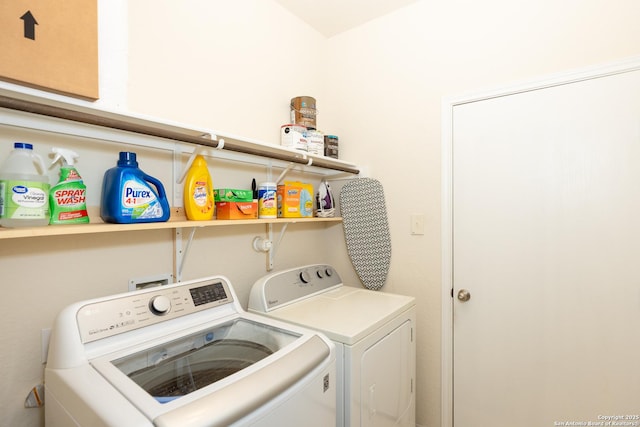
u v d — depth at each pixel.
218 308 1.25
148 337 1.01
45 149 1.02
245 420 0.75
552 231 1.54
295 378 0.88
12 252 0.96
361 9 1.99
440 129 1.84
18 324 0.97
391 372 1.46
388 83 2.04
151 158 1.30
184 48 1.43
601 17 1.42
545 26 1.55
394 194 2.01
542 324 1.56
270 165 1.84
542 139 1.56
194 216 1.29
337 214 2.26
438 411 1.83
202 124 1.50
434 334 1.85
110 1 1.04
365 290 1.90
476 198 1.73
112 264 1.18
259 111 1.79
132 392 0.73
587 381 1.46
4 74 0.75
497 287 1.67
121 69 1.06
